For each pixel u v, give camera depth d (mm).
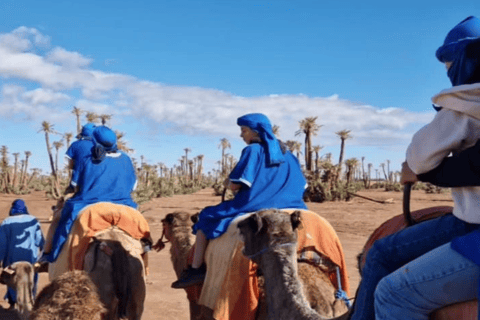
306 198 43281
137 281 5777
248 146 5059
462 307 2361
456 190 2480
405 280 2449
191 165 122875
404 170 2756
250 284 4641
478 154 2289
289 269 3660
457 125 2367
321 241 4785
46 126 63156
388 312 2533
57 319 4754
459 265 2281
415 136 2502
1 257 8641
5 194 69312
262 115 5152
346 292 4879
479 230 2285
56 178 48125
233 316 4707
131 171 6699
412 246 2588
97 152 6395
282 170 5090
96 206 5957
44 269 6855
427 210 3033
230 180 4996
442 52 2627
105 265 5512
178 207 38062
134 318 5754
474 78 2445
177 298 10383
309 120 55062
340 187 43406
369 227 23031
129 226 6016
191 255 5445
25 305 7598
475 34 2607
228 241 4809
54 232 6352
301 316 3438
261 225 3729
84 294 4918
